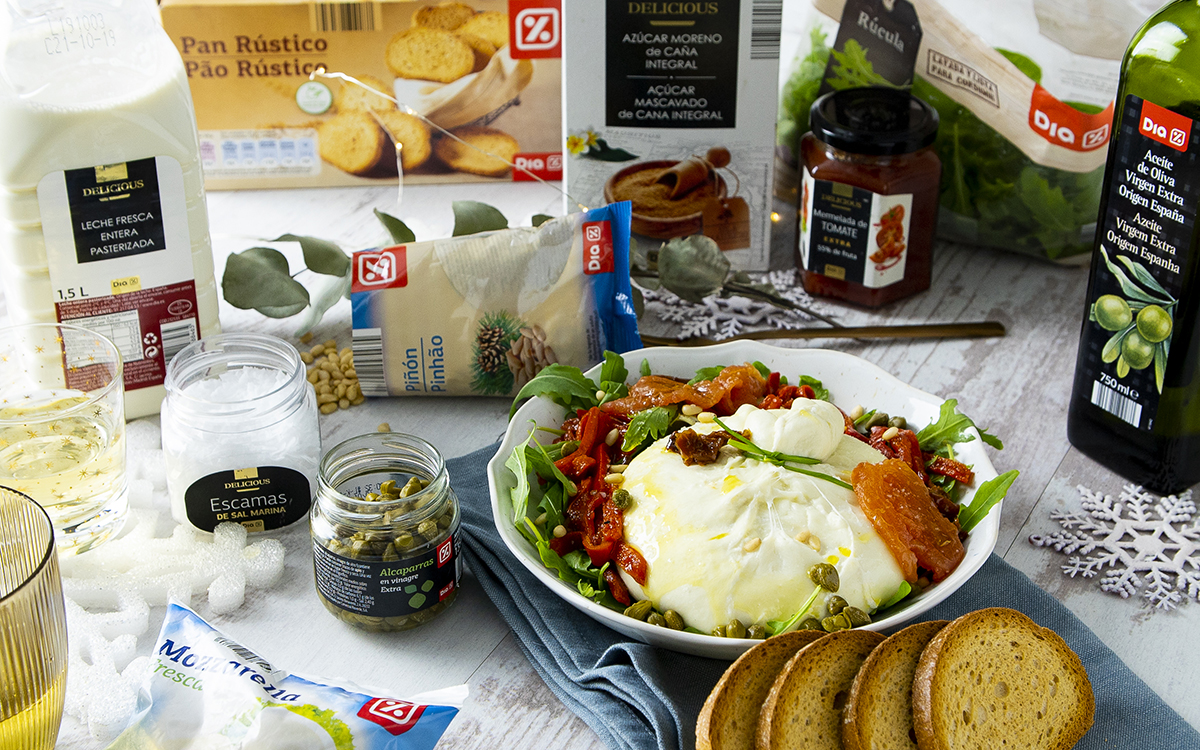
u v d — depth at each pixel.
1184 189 1.05
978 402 1.36
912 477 0.99
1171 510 1.18
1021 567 1.12
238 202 1.72
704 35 1.45
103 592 1.04
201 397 1.14
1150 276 1.11
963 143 1.55
